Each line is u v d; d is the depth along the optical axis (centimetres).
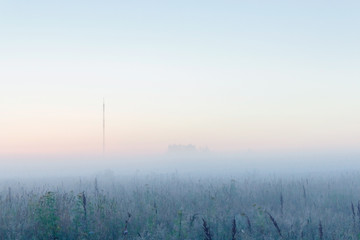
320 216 1434
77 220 1177
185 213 1423
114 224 1245
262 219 1284
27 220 1217
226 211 1467
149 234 1135
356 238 1102
